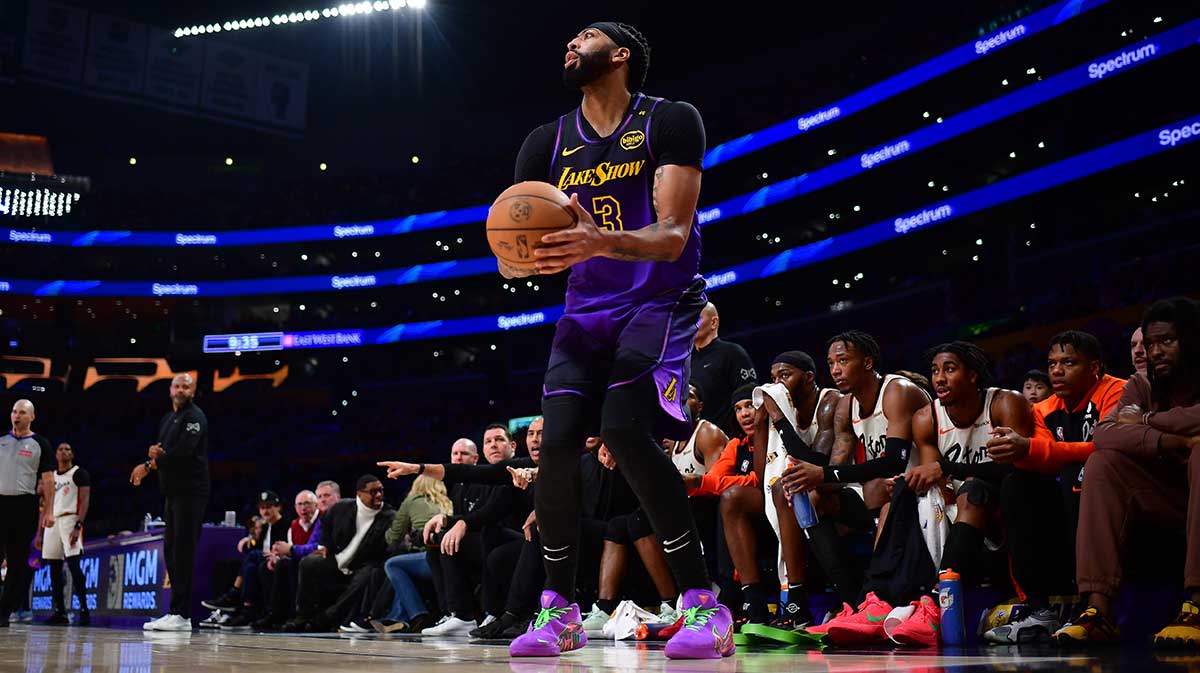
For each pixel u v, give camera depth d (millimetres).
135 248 33250
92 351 33562
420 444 30562
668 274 2686
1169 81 20578
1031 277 21844
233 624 8016
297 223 33438
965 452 3803
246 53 32375
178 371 33875
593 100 2818
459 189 32656
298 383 34188
